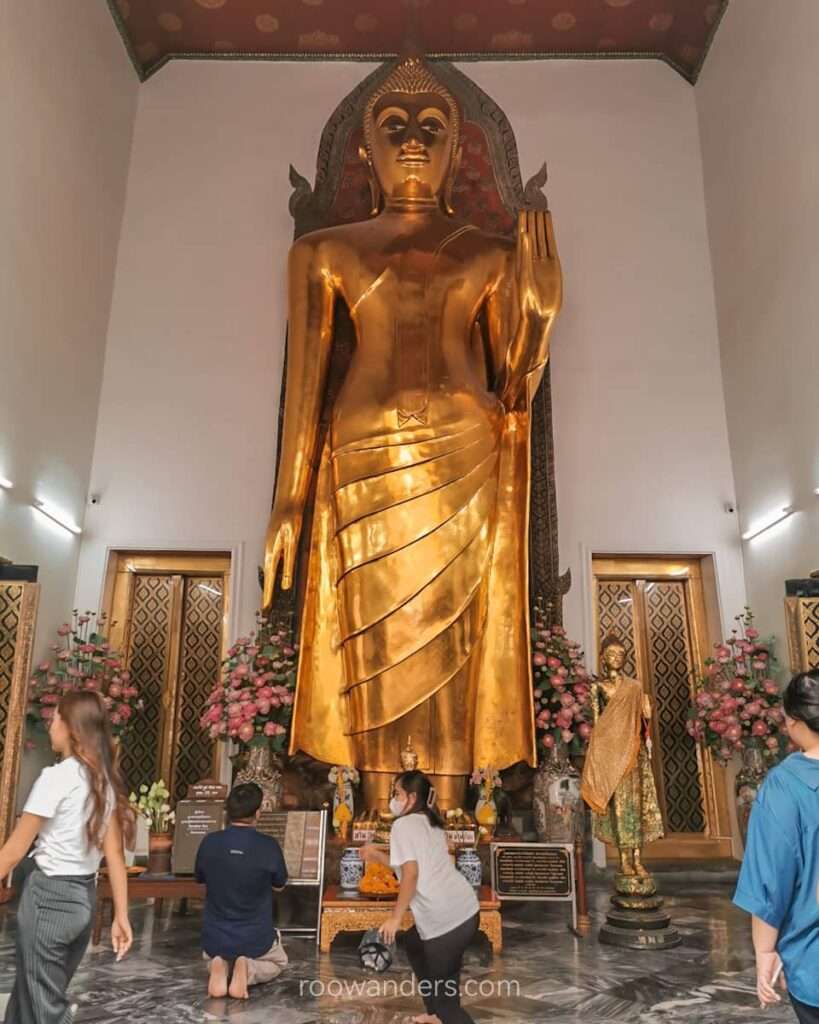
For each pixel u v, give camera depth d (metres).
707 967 4.18
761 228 7.04
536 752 6.17
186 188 8.21
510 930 5.02
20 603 5.84
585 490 7.51
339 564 6.21
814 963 1.90
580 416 7.68
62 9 6.75
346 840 5.52
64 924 2.35
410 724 5.87
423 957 2.88
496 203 7.88
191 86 8.48
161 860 4.93
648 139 8.41
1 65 5.73
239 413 7.64
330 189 7.84
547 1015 3.49
